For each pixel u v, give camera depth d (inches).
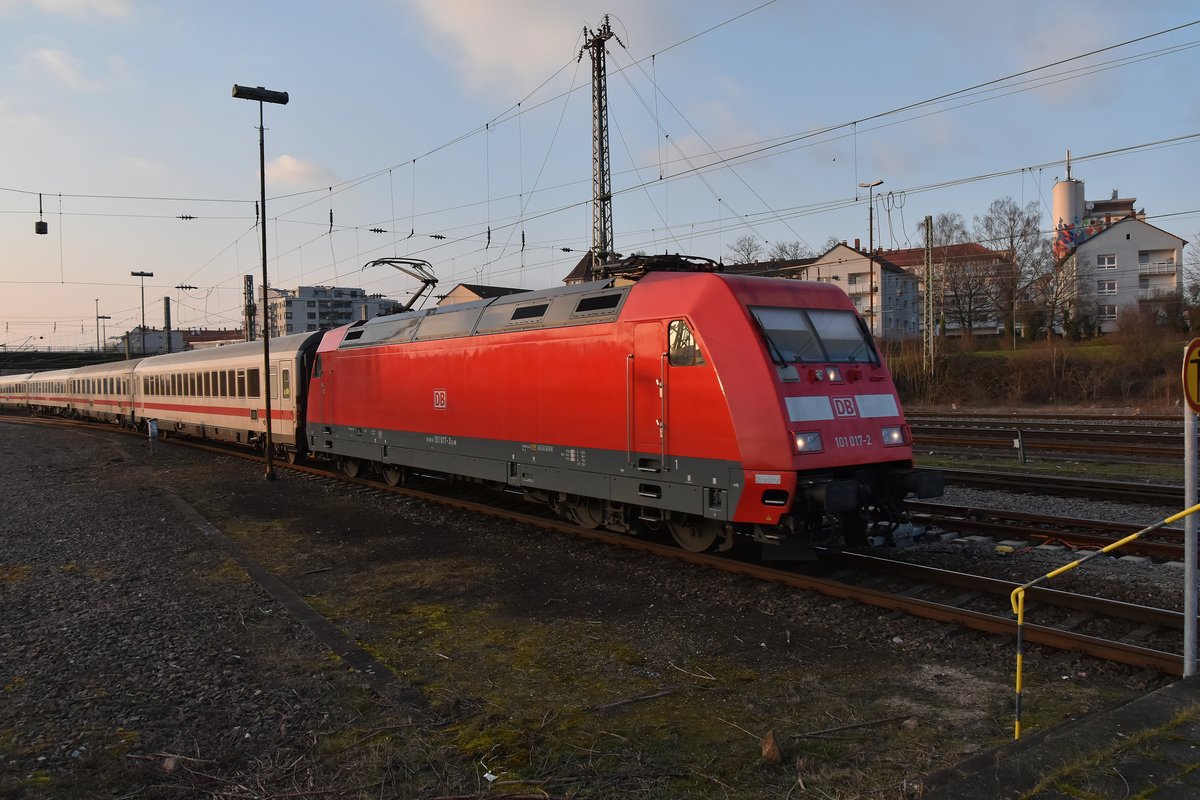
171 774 170.1
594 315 389.1
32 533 443.5
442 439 511.2
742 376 316.2
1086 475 585.0
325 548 412.5
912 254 3115.2
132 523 474.3
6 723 194.1
